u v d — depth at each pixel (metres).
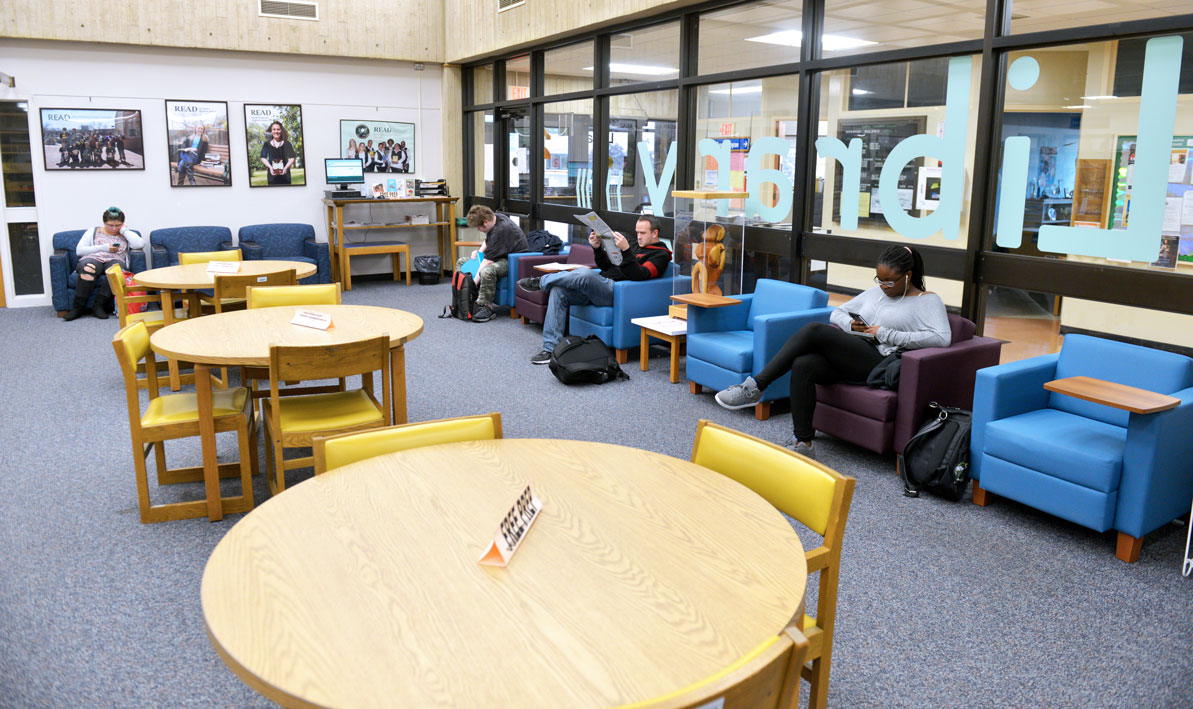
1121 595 2.75
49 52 7.81
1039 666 2.35
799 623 1.39
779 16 5.47
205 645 2.42
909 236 4.79
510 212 9.10
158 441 3.46
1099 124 3.81
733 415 4.67
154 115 8.33
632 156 7.05
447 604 1.34
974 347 3.93
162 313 5.48
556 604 1.35
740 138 5.89
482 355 6.07
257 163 8.91
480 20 8.72
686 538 1.60
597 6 6.77
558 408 4.77
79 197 8.15
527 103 8.44
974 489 3.51
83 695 2.18
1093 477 2.98
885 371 3.87
